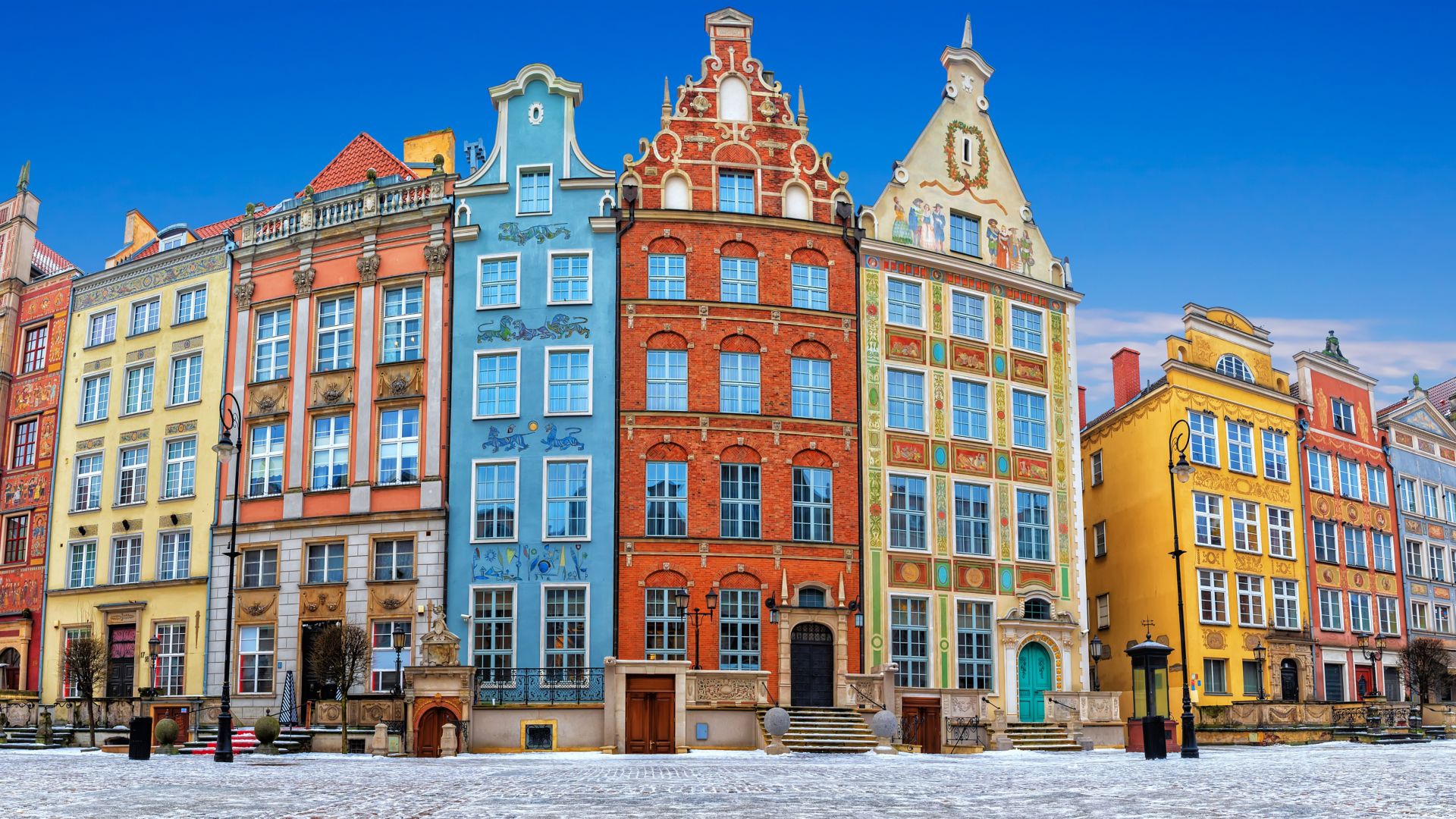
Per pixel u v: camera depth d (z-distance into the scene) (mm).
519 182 45656
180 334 49531
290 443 45906
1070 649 47125
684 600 42500
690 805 17656
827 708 41094
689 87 46438
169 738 37094
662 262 44875
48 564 50844
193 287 49594
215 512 46938
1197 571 51281
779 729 38250
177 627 47156
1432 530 62906
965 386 47500
